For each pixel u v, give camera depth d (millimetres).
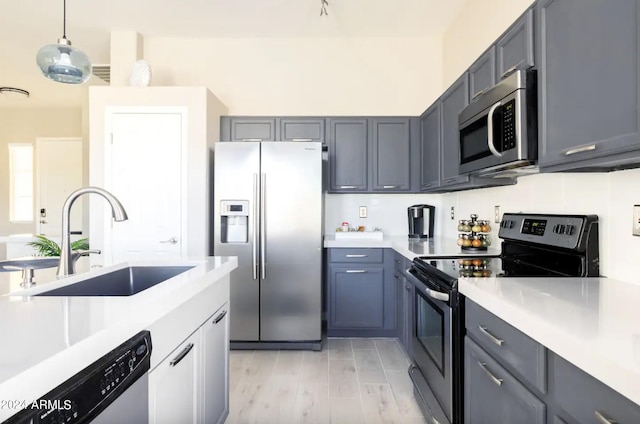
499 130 1674
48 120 5867
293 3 2984
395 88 3656
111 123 3076
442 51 3623
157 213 3082
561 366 875
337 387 2299
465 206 3059
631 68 1006
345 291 3139
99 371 718
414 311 2131
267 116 3412
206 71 3643
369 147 3418
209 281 1439
